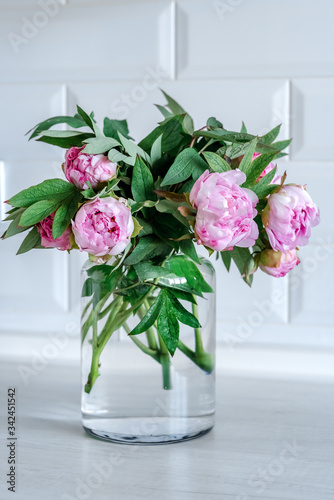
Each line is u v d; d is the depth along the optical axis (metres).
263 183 1.03
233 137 1.08
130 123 1.51
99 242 0.97
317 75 1.44
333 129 1.44
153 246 1.04
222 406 1.27
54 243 1.02
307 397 1.32
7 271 1.56
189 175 1.03
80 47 1.52
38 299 1.56
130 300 1.07
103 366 1.09
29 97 1.55
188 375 1.10
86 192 0.99
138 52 1.50
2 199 1.55
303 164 1.46
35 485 1.00
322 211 1.45
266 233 1.04
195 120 1.49
